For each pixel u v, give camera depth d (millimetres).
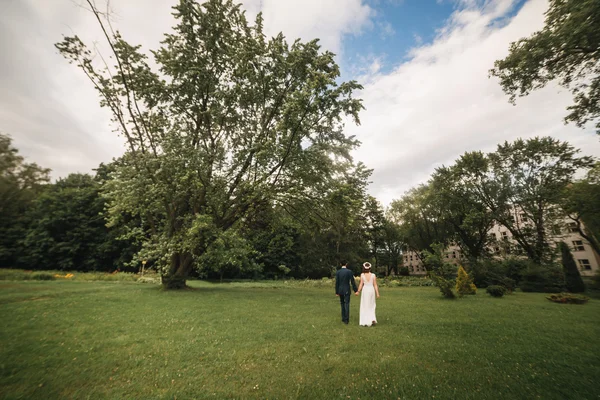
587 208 24375
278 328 7477
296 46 17359
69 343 5695
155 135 17797
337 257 48906
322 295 17391
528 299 16094
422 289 24484
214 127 19844
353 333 6973
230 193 18203
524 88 13984
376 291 8305
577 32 9961
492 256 40000
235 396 3666
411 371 4480
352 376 4305
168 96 17531
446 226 46156
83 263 43938
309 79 16125
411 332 7078
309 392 3768
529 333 7012
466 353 5367
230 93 18047
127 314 8883
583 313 10438
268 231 23516
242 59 17375
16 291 13422
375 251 60750
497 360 4988
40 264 43375
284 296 15969
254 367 4695
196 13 16594
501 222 37438
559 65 12352
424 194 45625
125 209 17156
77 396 3598
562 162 34656
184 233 16234
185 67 16953
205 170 16297
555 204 33125
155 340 6164
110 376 4262
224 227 18875
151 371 4477
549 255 33594
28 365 4480
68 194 46031
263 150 15406
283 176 18734
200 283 29641
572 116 14648
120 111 15812
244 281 40000
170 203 17125
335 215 19453
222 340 6281
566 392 3729
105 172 48312
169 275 17344
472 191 39750
